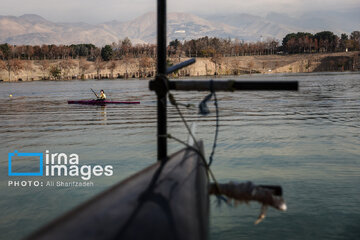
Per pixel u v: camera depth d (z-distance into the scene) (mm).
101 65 173375
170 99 3176
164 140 3260
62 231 1722
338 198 6258
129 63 185500
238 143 11492
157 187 2451
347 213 5609
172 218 2064
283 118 18031
